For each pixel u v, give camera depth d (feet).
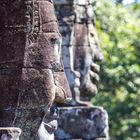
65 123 43.19
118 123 75.82
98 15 69.92
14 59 27.45
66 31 44.19
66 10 44.34
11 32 27.50
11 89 27.40
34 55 27.50
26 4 27.53
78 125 43.39
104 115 44.11
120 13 72.08
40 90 27.43
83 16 45.57
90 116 43.73
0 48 27.50
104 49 69.92
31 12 27.55
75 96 44.34
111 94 74.49
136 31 72.84
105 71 72.28
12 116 27.32
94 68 46.06
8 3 27.55
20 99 27.35
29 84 27.40
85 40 45.50
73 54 44.93
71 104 44.16
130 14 75.61
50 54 27.61
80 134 43.39
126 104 75.05
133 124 75.92
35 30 27.55
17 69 27.40
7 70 27.43
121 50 72.02
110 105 75.00
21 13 27.50
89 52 45.57
